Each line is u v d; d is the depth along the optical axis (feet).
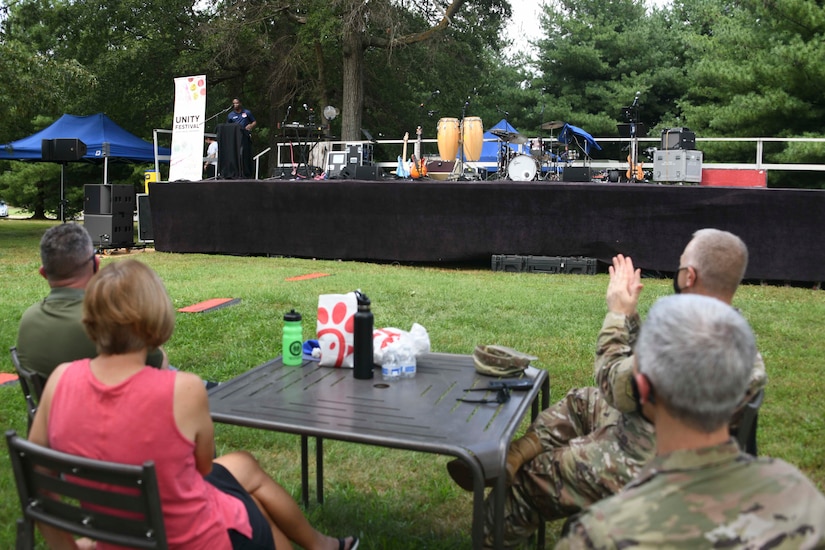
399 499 11.44
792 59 57.47
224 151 44.19
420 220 37.83
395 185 37.86
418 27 73.51
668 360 4.45
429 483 11.98
